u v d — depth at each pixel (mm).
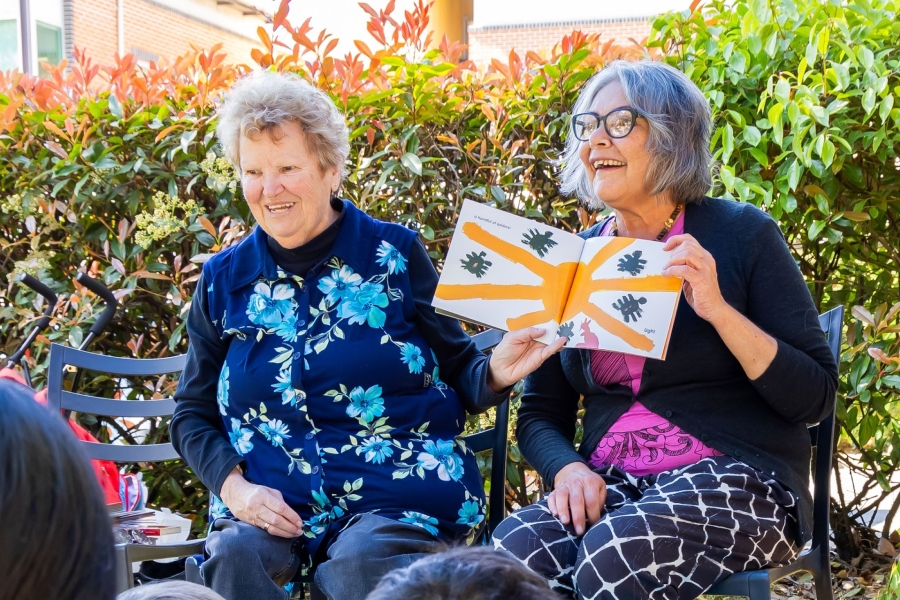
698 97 1999
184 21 15539
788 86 2580
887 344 2809
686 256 1753
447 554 893
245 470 2076
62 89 3432
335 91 3049
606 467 1989
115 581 727
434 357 2180
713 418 1912
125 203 3279
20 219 3408
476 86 3094
